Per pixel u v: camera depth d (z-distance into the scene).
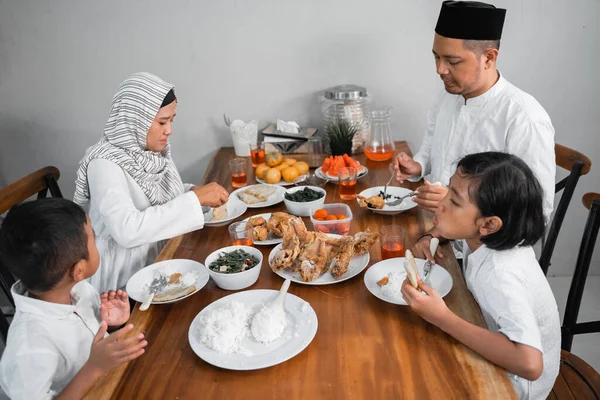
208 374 1.06
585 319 2.48
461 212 1.18
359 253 1.48
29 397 1.05
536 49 2.39
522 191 1.13
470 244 1.33
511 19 2.34
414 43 2.44
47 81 2.59
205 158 2.72
